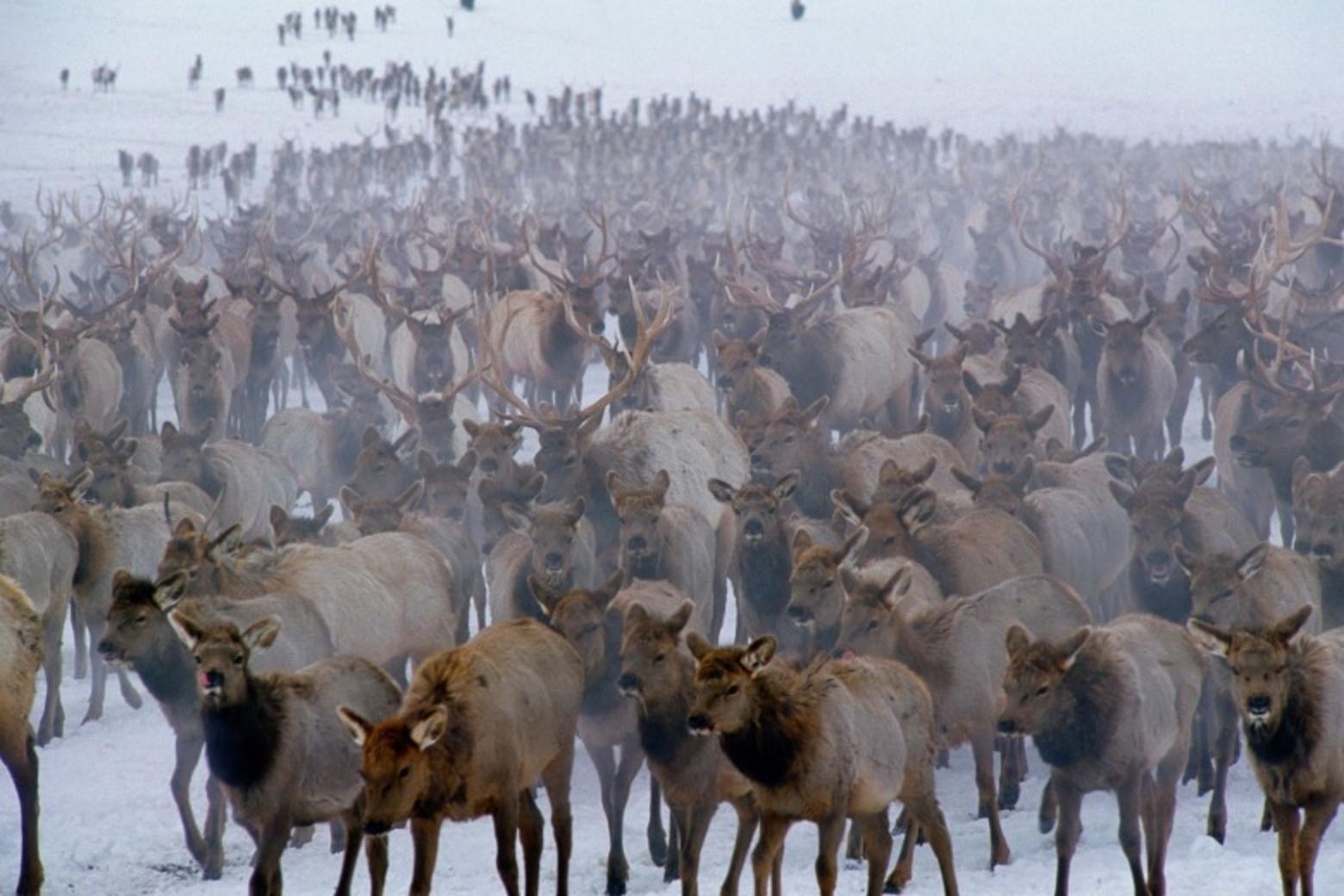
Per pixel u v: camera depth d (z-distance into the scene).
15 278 147.62
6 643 39.66
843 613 41.09
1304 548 50.53
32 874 39.84
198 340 86.44
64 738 53.44
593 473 57.50
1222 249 119.31
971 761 49.44
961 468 62.53
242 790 34.69
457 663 33.53
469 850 42.81
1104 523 56.69
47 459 69.62
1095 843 41.31
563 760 36.47
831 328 79.94
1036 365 80.12
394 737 30.69
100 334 92.12
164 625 41.22
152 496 60.97
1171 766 38.09
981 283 142.00
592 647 40.56
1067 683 35.47
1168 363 83.69
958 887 37.44
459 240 146.50
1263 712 32.53
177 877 41.84
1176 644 38.50
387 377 106.19
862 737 33.31
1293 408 64.94
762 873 32.97
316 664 37.09
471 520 65.38
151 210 185.00
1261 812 43.28
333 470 75.62
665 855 41.88
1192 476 52.91
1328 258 113.12
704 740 36.59
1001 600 43.03
